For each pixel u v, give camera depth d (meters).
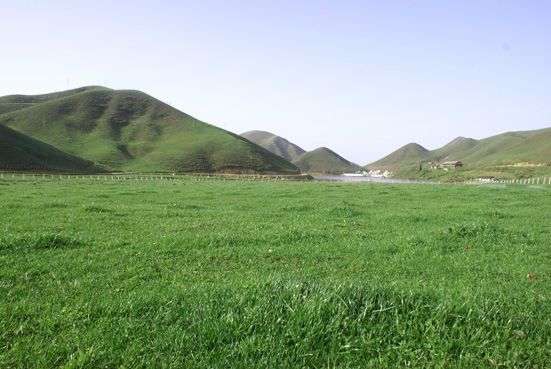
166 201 19.45
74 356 3.41
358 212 14.41
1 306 4.55
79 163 112.50
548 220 12.62
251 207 17.02
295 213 14.36
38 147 110.31
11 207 14.66
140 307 4.40
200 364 3.35
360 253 7.96
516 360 3.41
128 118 196.00
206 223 11.49
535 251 8.10
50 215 12.64
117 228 10.49
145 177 87.00
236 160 161.75
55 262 6.72
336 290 4.27
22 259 6.87
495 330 3.80
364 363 3.48
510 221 12.41
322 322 3.85
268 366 3.34
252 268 6.75
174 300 4.50
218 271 6.53
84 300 4.89
